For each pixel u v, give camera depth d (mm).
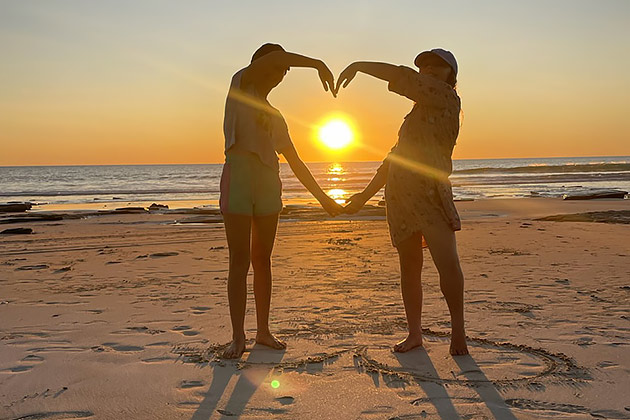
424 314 4215
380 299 4828
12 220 16469
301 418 2359
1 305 4652
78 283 5762
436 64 3363
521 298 4754
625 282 5469
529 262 6852
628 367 2969
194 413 2420
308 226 13219
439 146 3260
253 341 3527
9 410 2473
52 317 4203
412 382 2775
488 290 5117
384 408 2455
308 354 3248
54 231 13047
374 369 2961
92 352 3303
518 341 3469
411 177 3275
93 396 2623
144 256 8094
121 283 5738
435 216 3234
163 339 3574
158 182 63406
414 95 3227
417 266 3355
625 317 4066
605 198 23188
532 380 2789
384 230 12039
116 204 27781
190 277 6121
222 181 3350
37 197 36094
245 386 2732
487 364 3043
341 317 4160
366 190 3697
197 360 3141
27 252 8820
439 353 3250
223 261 7488
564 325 3850
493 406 2471
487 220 14523
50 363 3104
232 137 3318
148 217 17609
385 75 3275
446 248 3211
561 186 37750
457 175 64688
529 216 16219
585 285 5324
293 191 37688
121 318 4156
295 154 3619
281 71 3441
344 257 7727
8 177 93812
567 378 2811
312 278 5965
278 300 4805
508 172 71125
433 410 2432
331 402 2525
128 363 3100
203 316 4207
